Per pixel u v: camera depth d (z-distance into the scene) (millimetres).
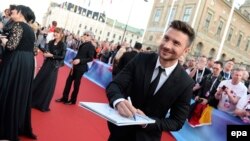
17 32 3615
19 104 3740
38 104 5516
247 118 4816
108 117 1577
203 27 32125
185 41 1863
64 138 4488
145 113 1980
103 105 1820
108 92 1937
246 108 4902
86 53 6621
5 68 3652
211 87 5879
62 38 5754
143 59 2020
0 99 3619
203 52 32750
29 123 4043
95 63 12180
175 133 6332
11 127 3660
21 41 3674
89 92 9102
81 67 6609
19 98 3721
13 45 3596
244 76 6746
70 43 20125
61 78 10133
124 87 2002
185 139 5930
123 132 2029
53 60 5672
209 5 32062
